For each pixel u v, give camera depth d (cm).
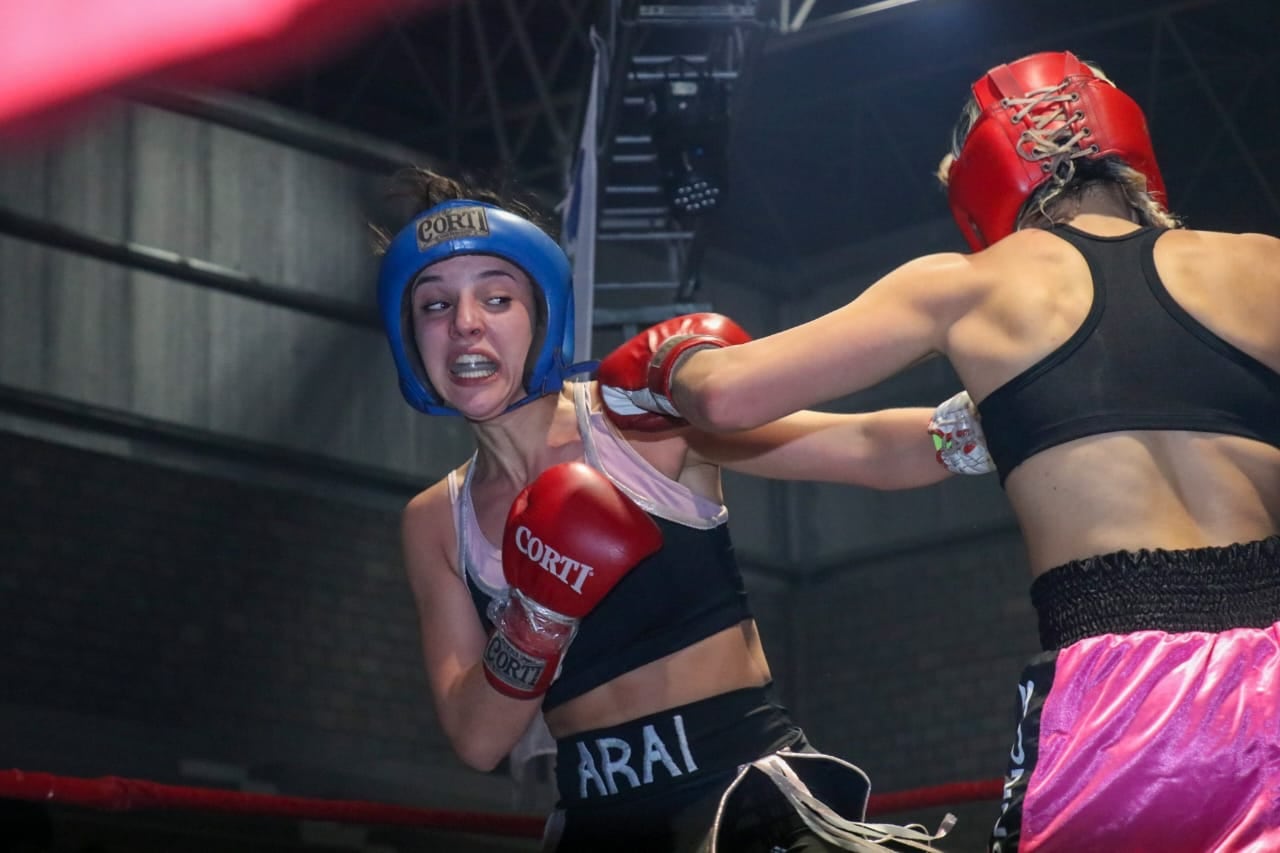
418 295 212
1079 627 158
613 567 193
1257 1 802
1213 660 151
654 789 201
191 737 696
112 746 674
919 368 876
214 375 750
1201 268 169
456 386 210
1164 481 160
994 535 853
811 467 220
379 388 797
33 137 729
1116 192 179
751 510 908
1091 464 162
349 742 736
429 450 804
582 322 569
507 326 209
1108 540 159
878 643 871
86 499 704
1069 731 153
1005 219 180
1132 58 839
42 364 707
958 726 830
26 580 680
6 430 693
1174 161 848
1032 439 165
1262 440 162
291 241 788
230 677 716
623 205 733
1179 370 163
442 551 220
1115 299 167
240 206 778
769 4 593
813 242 948
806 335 175
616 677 204
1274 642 152
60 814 634
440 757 755
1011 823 155
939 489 878
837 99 877
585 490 197
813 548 910
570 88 870
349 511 774
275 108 797
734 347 183
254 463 753
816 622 898
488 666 199
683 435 211
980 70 858
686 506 207
